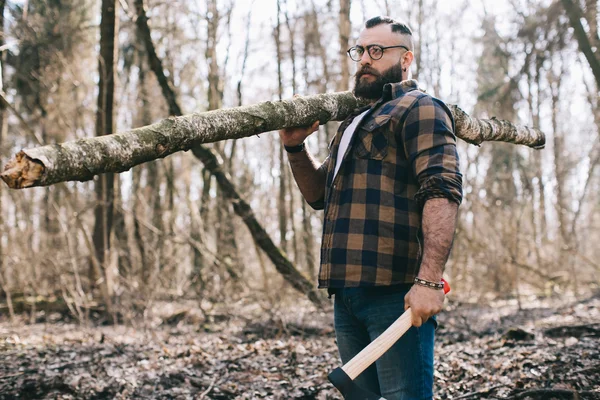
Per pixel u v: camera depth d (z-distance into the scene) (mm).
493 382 3871
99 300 8867
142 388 4152
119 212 10328
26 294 9484
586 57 7387
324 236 2365
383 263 2195
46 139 10719
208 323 7609
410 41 2492
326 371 4410
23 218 10633
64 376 4371
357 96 2521
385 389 2188
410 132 2189
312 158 2812
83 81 12500
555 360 4203
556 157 16734
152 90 15570
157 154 2119
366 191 2238
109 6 8789
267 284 8266
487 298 9844
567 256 12250
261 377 4422
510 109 10398
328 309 7660
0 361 5129
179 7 14797
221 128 2334
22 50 10844
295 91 15500
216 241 11664
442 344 5520
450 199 2078
